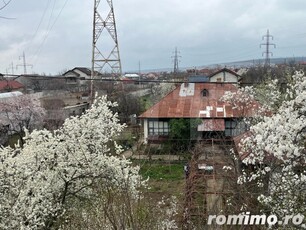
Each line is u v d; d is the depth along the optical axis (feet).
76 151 34.37
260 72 169.58
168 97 93.30
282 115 24.77
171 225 28.76
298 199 25.29
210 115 85.56
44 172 32.81
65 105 133.18
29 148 33.40
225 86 93.71
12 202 30.71
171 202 36.83
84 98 151.02
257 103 64.39
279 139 23.75
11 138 101.35
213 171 45.14
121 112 118.62
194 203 36.88
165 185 57.57
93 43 103.96
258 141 24.53
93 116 36.76
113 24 108.78
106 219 20.85
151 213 20.86
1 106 99.86
